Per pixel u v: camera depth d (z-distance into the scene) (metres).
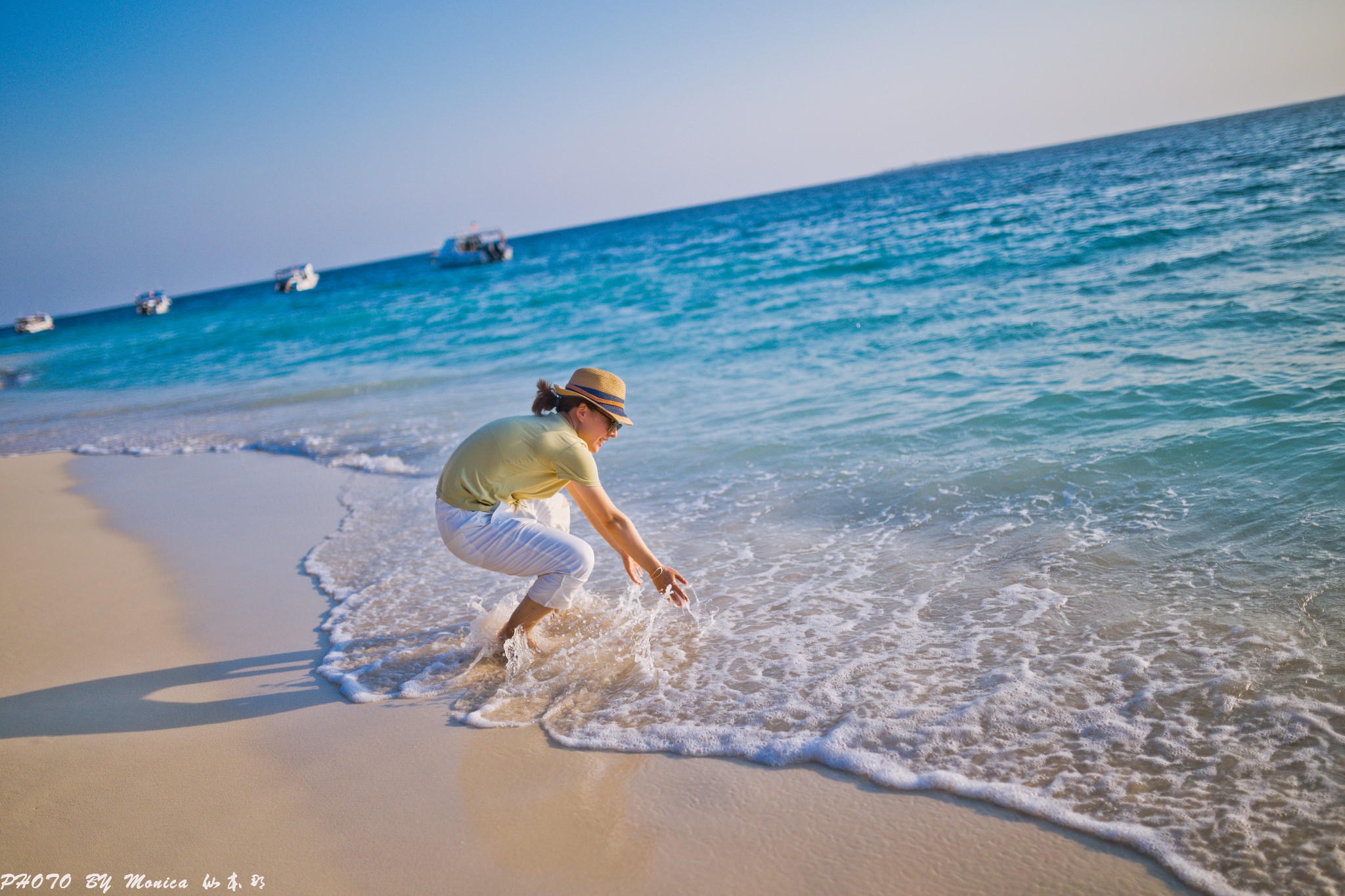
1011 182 49.81
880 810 2.31
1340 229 11.20
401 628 4.02
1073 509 4.30
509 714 3.07
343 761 2.84
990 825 2.20
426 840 2.38
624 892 2.09
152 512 7.03
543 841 2.32
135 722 3.24
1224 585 3.28
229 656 3.87
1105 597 3.36
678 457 6.53
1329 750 2.28
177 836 2.49
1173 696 2.63
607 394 3.39
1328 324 6.65
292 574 5.04
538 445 3.26
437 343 19.23
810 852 2.18
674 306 18.72
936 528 4.40
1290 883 1.88
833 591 3.84
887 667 3.07
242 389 15.87
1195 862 1.98
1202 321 7.59
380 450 8.33
